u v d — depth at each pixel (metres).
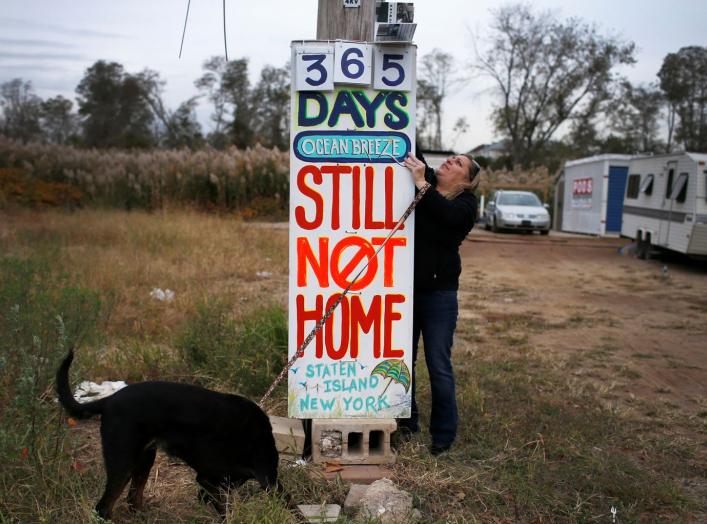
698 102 57.31
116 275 9.37
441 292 4.18
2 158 22.75
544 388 5.89
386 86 3.94
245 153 23.78
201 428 3.17
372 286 4.06
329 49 3.89
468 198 4.14
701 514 3.77
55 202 21.06
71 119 64.62
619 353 7.39
